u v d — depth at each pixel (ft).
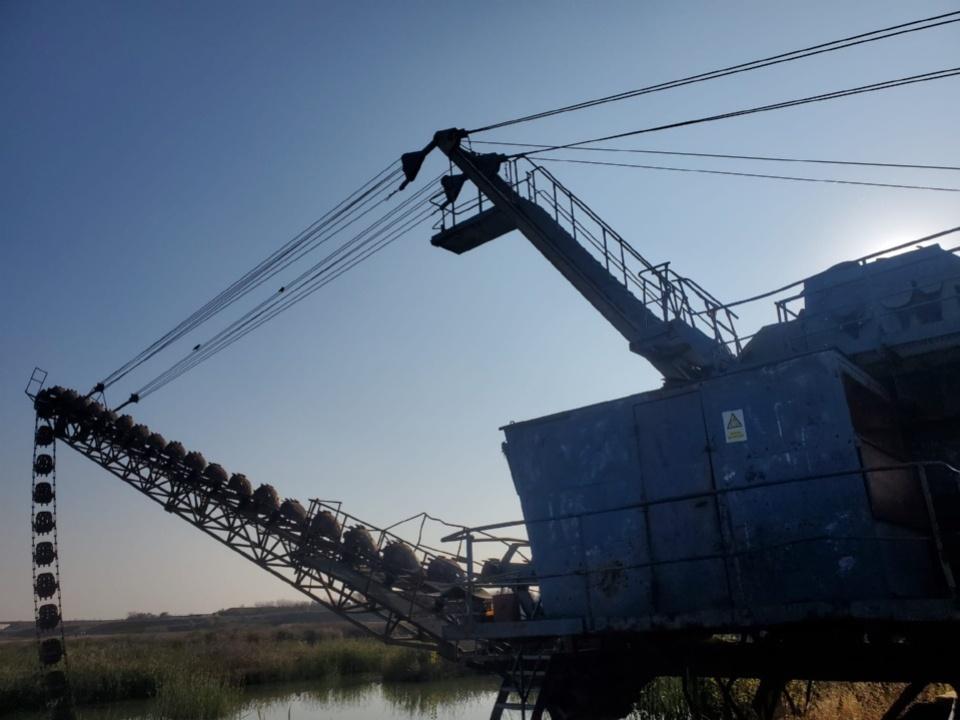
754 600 30.78
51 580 67.87
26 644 171.12
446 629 39.75
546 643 40.52
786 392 31.89
